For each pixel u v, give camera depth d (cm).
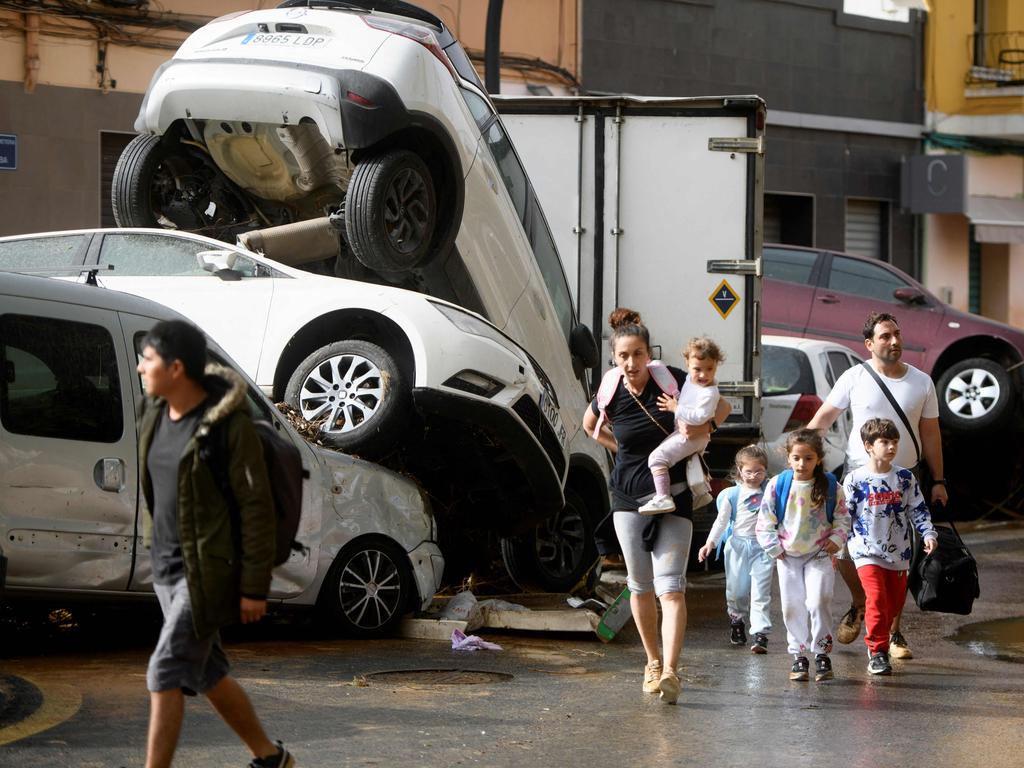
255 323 1266
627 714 895
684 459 956
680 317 1677
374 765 743
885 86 3388
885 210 3444
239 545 626
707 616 1397
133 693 878
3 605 1032
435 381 1231
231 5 2398
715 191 1669
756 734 850
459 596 1223
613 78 2914
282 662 1025
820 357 1992
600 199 1666
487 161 1481
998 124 3478
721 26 3088
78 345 989
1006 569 1775
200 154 1480
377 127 1328
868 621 1082
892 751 815
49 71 2219
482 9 2720
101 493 985
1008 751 822
